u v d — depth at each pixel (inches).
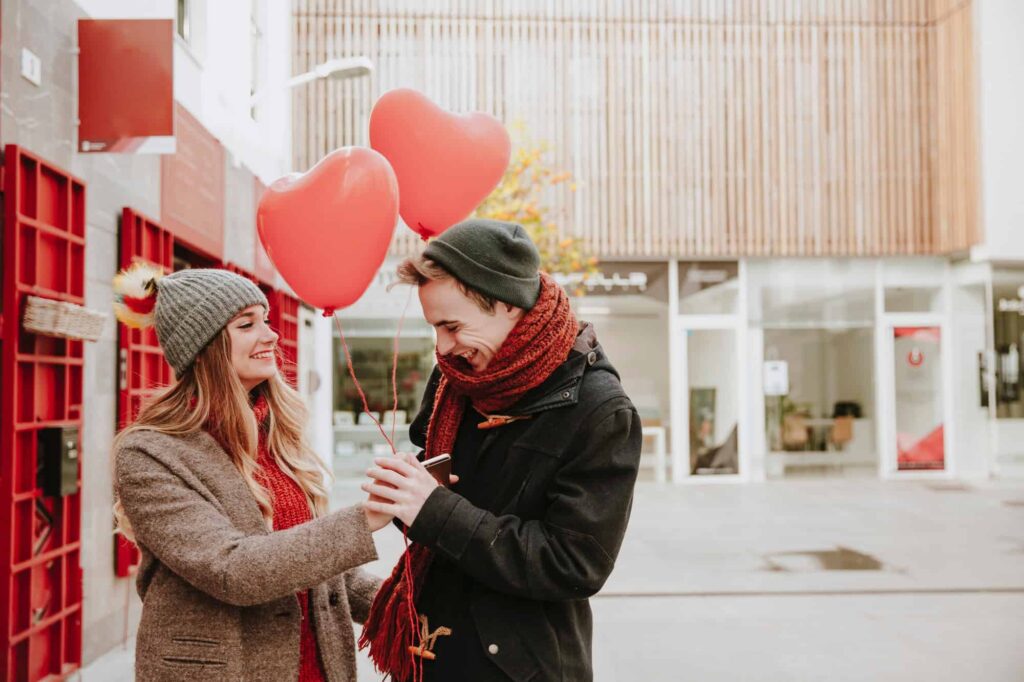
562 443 66.9
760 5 606.2
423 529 64.5
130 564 217.6
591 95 595.8
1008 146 585.3
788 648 205.9
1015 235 585.3
